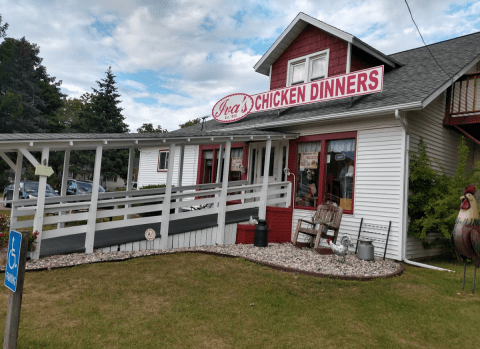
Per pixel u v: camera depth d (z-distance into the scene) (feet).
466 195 19.35
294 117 34.68
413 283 20.40
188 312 14.53
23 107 124.98
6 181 114.11
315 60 39.32
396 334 13.43
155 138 26.45
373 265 24.58
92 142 24.14
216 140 29.78
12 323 9.53
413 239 29.50
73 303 14.98
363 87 28.76
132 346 11.53
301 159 35.40
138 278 18.85
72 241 26.16
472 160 37.40
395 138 27.81
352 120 30.81
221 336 12.59
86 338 11.89
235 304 15.69
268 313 14.84
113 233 28.30
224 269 21.44
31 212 25.26
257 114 43.83
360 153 30.04
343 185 31.40
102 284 17.62
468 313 15.87
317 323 14.10
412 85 30.01
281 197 36.86
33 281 17.71
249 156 42.98
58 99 146.51
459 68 30.96
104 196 31.48
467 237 19.02
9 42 129.08
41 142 21.80
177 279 18.92
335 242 28.63
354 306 16.21
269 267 22.40
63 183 28.53
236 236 31.99
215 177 48.62
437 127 32.14
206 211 29.86
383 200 28.19
